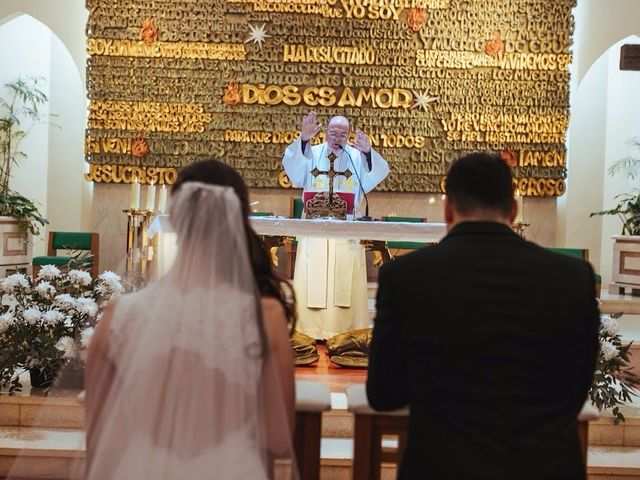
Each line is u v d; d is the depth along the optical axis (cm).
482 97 1091
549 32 1090
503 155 1093
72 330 525
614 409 493
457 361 207
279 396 217
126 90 1080
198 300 215
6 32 1112
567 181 1116
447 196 236
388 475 436
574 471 202
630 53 913
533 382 206
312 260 694
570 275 216
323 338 692
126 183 1089
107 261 1088
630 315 918
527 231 1109
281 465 246
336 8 1082
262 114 1084
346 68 1086
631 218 1032
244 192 238
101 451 208
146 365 208
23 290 543
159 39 1079
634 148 1164
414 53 1088
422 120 1090
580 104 1117
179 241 222
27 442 431
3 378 525
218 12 1081
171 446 204
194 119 1081
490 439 201
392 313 218
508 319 208
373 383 227
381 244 704
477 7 1088
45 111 1129
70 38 1098
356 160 740
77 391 477
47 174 1129
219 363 208
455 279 213
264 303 228
